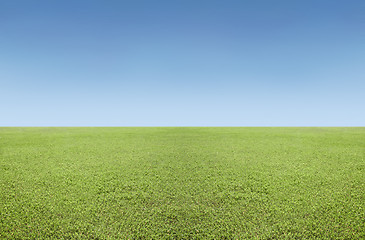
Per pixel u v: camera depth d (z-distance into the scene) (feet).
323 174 37.01
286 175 36.55
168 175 36.58
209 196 28.81
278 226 22.27
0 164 42.06
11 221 22.74
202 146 59.82
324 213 24.40
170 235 20.98
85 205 26.23
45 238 20.24
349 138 73.36
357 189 30.78
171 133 87.76
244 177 35.63
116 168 40.22
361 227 21.80
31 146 59.11
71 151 53.42
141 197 28.45
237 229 21.91
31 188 30.99
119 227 22.17
